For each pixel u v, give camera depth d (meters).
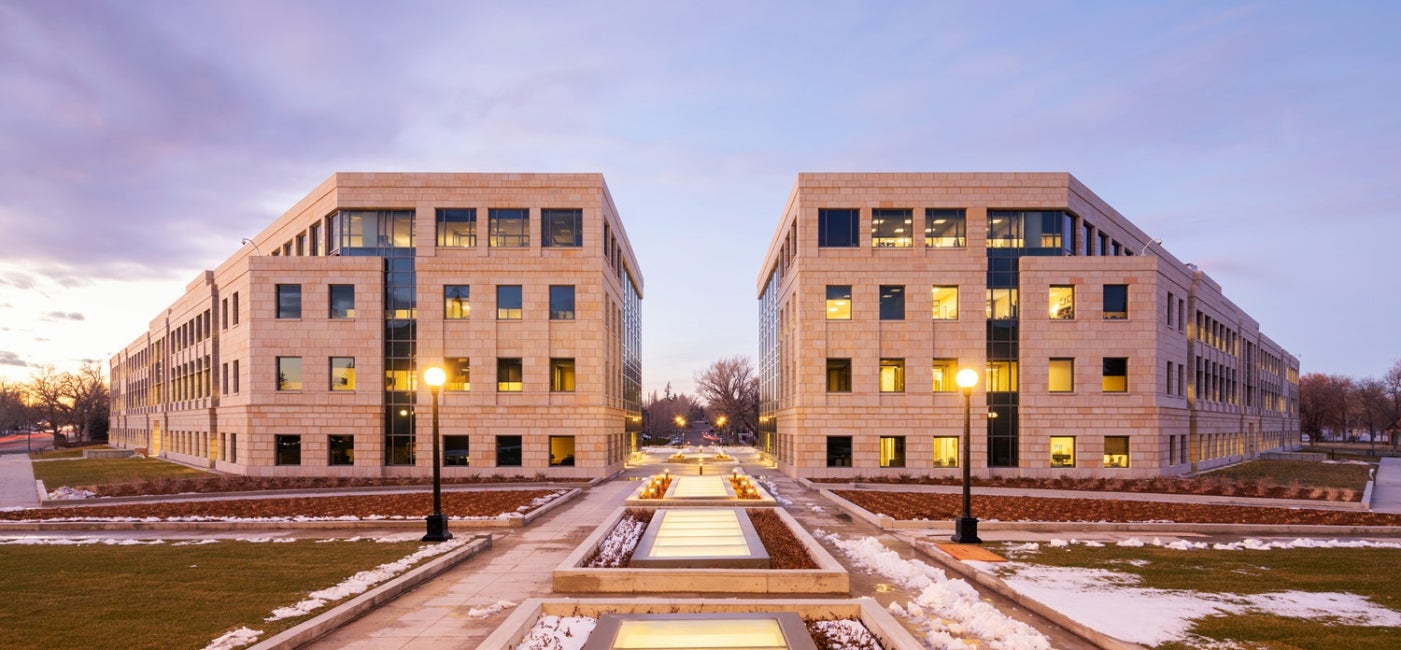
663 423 161.00
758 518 20.16
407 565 14.24
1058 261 38.38
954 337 38.62
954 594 11.73
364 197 39.16
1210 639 9.61
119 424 97.44
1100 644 9.62
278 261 38.72
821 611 10.23
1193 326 50.00
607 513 23.44
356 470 37.84
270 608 11.10
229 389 43.62
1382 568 14.34
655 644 8.28
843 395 38.47
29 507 25.92
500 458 38.50
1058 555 15.62
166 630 10.00
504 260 39.00
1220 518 21.33
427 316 38.72
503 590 12.66
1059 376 38.28
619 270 48.84
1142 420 37.91
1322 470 49.38
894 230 39.28
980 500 26.67
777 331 52.84
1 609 11.08
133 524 19.47
